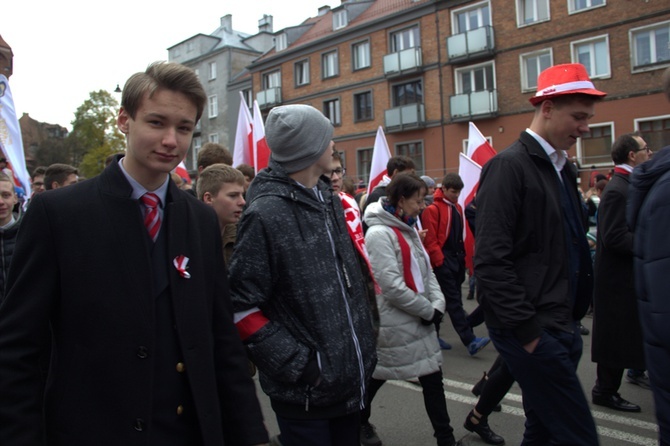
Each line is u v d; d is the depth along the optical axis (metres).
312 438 2.07
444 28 23.70
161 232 1.65
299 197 2.12
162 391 1.57
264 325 2.03
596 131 19.78
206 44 41.62
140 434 1.50
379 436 3.75
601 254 3.93
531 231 2.39
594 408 4.08
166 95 1.55
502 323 2.34
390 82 25.95
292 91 31.05
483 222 2.43
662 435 1.70
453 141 23.59
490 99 21.94
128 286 1.52
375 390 3.50
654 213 1.67
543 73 2.56
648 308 1.70
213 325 1.79
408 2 26.50
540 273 2.38
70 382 1.48
